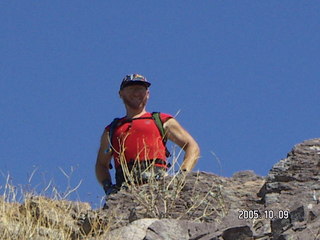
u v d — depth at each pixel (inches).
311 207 466.6
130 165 610.9
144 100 636.7
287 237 444.5
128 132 620.1
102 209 556.1
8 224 505.7
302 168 553.9
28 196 535.5
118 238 485.7
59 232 514.0
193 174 586.6
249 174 591.2
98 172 639.1
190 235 471.8
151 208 547.5
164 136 621.3
